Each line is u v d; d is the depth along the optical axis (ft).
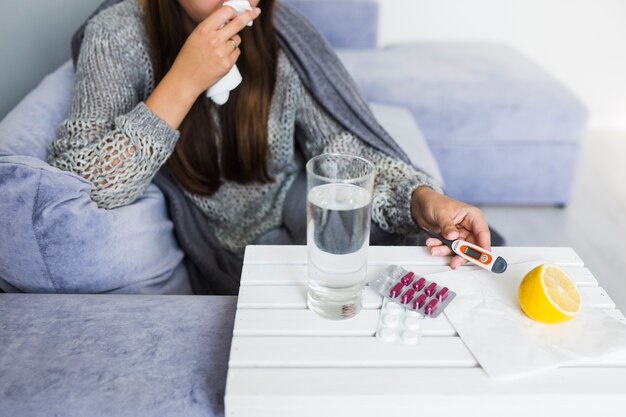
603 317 2.35
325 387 1.99
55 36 5.44
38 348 2.43
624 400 1.98
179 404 2.19
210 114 3.59
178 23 3.46
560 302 2.23
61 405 2.17
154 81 3.58
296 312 2.35
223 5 3.03
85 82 3.33
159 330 2.55
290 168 4.19
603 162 8.34
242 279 2.55
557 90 6.60
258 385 2.00
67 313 2.66
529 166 6.66
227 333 2.54
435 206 2.96
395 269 2.61
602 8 8.84
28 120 3.62
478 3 8.87
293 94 3.92
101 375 2.30
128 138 3.05
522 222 6.75
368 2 7.84
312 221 2.19
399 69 6.98
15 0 5.11
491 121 6.49
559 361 2.09
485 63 7.34
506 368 2.05
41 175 2.76
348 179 2.34
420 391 1.98
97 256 2.96
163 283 3.41
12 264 2.91
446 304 2.40
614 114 9.54
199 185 3.70
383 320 2.29
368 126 3.93
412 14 8.96
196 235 3.74
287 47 3.93
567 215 6.93
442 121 6.54
